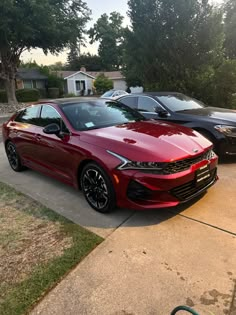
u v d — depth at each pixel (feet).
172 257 8.46
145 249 8.92
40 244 9.58
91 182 11.63
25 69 131.13
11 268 8.44
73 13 77.00
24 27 65.87
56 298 7.18
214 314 6.44
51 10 68.13
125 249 8.98
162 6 35.42
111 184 10.64
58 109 13.69
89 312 6.73
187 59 36.06
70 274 8.00
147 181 9.86
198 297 6.95
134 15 37.60
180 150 10.40
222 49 37.60
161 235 9.61
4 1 60.49
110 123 13.33
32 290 7.49
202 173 10.94
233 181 13.92
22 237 10.09
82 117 13.30
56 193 13.88
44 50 79.56
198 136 12.25
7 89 82.74
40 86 126.00
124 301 6.97
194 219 10.48
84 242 9.48
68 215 11.50
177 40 34.91
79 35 78.69
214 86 34.94
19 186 15.19
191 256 8.45
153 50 37.17
